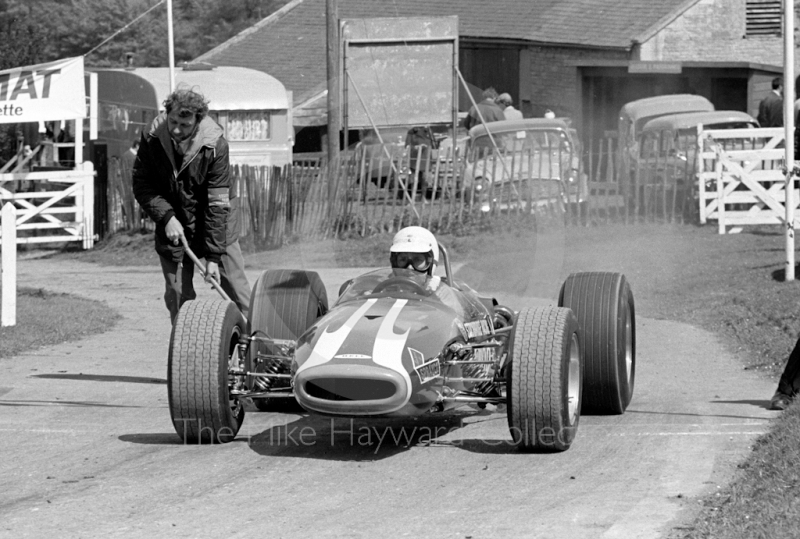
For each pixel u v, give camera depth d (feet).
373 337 70.44
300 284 86.79
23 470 71.46
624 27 327.06
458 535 57.47
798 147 156.25
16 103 221.87
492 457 73.15
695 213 211.61
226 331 75.00
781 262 162.40
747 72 312.50
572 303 83.15
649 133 244.01
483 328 81.41
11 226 131.13
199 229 90.99
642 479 66.85
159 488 66.95
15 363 112.68
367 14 400.67
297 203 101.86
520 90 352.90
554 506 61.98
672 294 149.48
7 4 564.71
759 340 115.96
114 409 90.27
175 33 579.07
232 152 264.72
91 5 576.61
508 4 369.91
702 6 322.96
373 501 63.93
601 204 209.77
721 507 60.18
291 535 58.08
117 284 189.57
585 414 85.97
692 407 87.51
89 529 59.41
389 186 103.65
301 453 75.05
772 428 77.66
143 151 88.58
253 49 409.69
